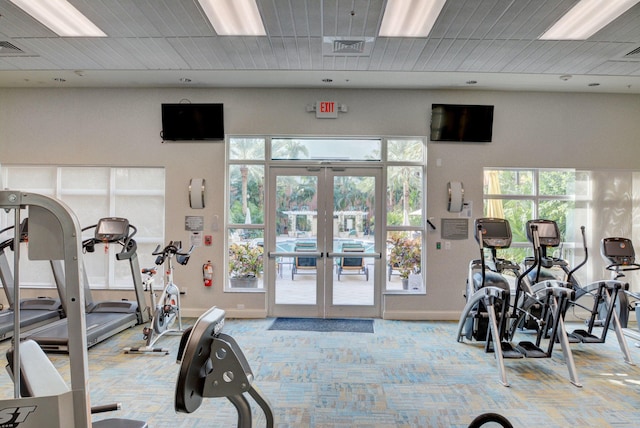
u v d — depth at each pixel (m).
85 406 1.62
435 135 5.69
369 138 5.84
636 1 3.22
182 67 4.84
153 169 5.90
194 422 2.88
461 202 5.65
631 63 4.60
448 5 3.28
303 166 5.84
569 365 3.65
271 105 5.73
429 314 5.70
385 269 5.82
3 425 1.55
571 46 4.12
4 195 1.58
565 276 4.93
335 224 5.84
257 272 5.88
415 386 3.49
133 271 5.26
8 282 5.24
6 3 3.34
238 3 3.34
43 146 5.80
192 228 5.74
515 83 5.39
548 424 2.88
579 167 5.77
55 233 1.60
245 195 5.87
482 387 3.49
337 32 3.80
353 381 3.59
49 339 3.99
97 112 5.78
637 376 3.76
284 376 3.69
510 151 5.76
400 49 4.21
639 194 5.86
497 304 4.21
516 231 5.89
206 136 5.69
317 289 5.81
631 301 5.77
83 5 3.33
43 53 4.41
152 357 4.13
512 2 3.22
